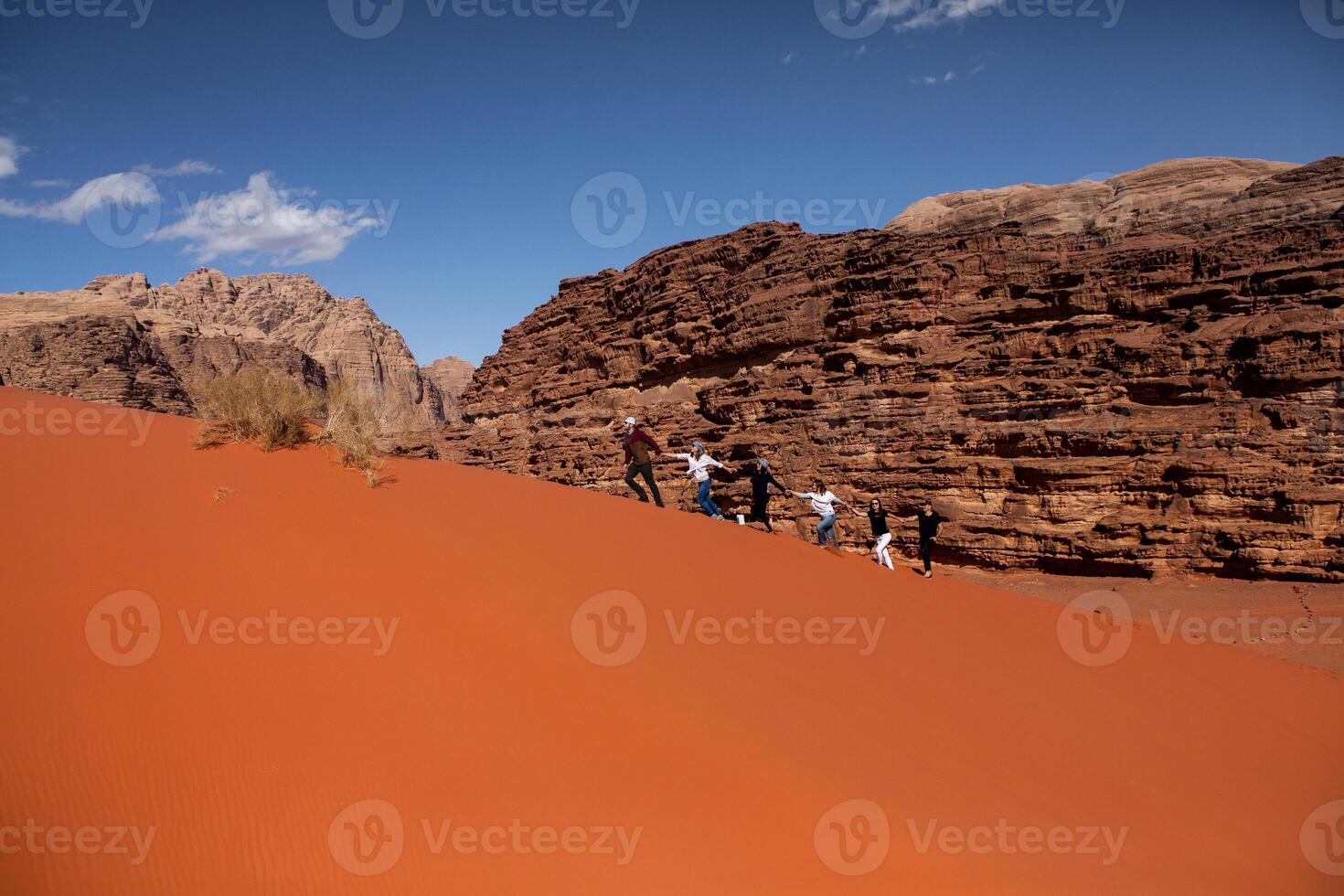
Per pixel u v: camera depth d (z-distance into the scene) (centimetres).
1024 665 1189
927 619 1290
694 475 1809
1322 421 3347
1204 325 3931
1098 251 4722
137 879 489
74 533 787
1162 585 3297
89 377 9688
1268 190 5172
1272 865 770
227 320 19925
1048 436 3878
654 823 611
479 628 798
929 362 4466
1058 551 3625
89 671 628
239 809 546
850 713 863
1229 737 1087
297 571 821
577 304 8856
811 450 4619
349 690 670
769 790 676
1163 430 3631
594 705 724
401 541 938
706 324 6291
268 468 1040
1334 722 1268
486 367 9919
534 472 7025
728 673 868
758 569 1302
